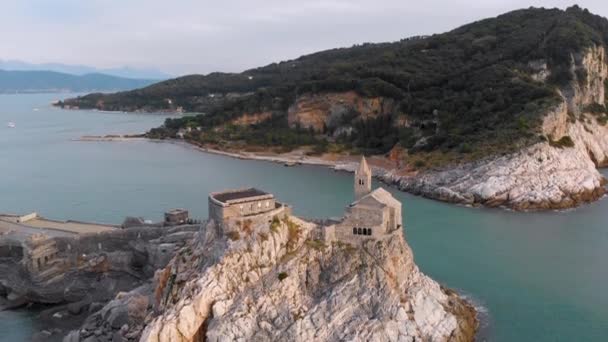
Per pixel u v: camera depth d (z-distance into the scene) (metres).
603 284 123.88
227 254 95.88
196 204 197.25
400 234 104.62
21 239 135.75
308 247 100.50
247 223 99.75
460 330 100.00
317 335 89.88
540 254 143.75
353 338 88.75
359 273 97.94
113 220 175.12
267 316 91.50
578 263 137.12
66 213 184.88
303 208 188.88
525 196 198.38
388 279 97.69
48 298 121.75
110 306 105.50
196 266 99.81
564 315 109.50
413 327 93.56
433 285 108.25
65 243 133.25
